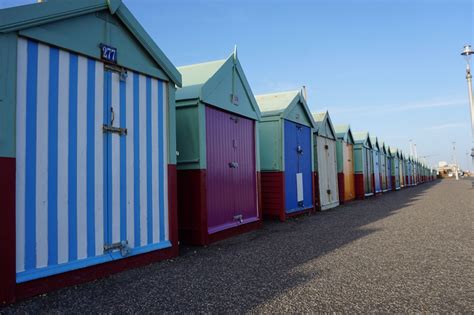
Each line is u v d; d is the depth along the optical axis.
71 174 4.77
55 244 4.53
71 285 4.64
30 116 4.35
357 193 20.67
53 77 4.63
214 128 8.20
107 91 5.36
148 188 5.98
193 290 4.42
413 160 50.91
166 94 6.49
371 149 23.94
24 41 4.33
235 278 4.91
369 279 4.77
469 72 23.89
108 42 5.37
